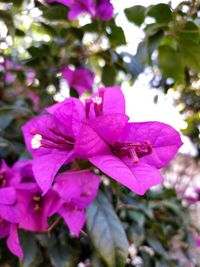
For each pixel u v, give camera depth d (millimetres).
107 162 85
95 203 120
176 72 164
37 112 209
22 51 253
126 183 78
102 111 99
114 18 172
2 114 188
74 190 101
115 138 90
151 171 83
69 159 96
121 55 167
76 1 165
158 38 146
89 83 212
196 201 295
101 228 112
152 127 96
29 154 144
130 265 191
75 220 109
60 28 204
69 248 157
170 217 226
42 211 111
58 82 206
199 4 143
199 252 289
